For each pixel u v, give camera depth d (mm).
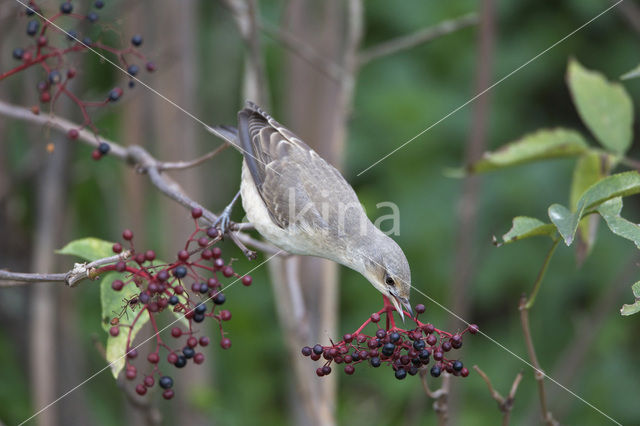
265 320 14922
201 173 12547
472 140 11508
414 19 15641
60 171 10164
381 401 15156
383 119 15375
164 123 11508
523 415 14039
